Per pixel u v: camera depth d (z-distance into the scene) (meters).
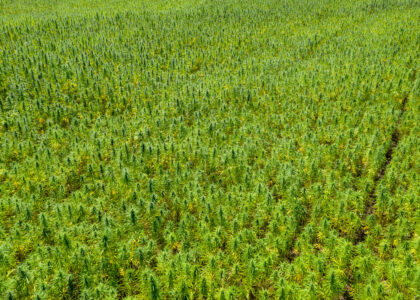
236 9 32.56
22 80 15.70
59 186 9.78
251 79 16.83
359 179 10.00
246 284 7.04
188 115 14.38
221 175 10.62
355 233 8.77
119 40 23.36
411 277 6.67
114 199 9.48
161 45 22.66
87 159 11.17
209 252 7.73
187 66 19.25
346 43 22.05
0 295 6.43
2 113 13.35
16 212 8.53
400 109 14.22
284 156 11.16
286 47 22.59
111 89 15.55
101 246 7.43
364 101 14.80
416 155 10.67
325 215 8.78
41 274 6.87
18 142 11.59
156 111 13.93
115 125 12.90
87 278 6.73
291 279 7.03
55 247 7.29
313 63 19.05
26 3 36.91
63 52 19.94
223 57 21.19
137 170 10.48
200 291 6.76
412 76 16.47
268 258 7.15
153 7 34.75
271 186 10.45
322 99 14.82
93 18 29.00
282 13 31.27
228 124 13.03
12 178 9.88
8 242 7.55
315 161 10.24
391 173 9.66
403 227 8.02
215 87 16.28
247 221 8.68
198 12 31.56
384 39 21.69
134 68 18.44
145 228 8.51
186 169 10.39
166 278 6.85
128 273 6.94
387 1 33.75
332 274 6.68
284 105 14.19
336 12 31.17
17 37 22.78
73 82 16.48
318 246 8.09
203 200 8.91
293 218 8.30
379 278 6.94
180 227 8.13
